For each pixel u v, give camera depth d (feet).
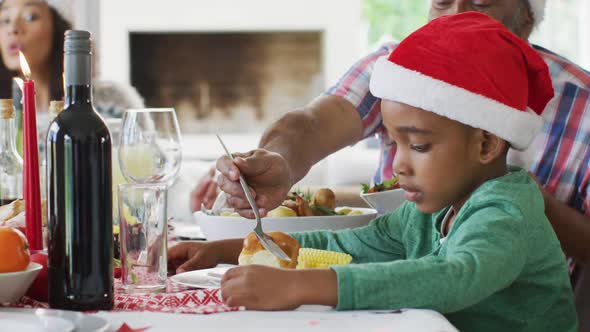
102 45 24.47
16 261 2.87
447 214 3.94
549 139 5.67
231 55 25.57
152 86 25.44
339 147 5.83
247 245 3.58
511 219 3.18
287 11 24.81
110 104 9.09
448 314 3.45
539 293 3.47
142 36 25.17
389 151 6.54
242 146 25.67
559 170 5.63
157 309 2.80
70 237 2.80
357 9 24.81
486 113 3.46
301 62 25.48
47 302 3.08
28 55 8.61
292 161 5.20
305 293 2.74
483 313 3.44
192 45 25.43
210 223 4.59
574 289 5.11
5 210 3.61
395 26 25.40
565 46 24.22
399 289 2.76
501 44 3.54
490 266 2.92
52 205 2.81
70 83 2.83
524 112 3.58
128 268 3.26
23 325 2.41
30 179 3.16
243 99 25.75
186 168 10.10
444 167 3.55
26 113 3.13
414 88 3.47
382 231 4.33
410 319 2.59
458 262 2.88
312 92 25.57
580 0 24.07
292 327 2.51
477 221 3.17
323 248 4.33
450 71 3.46
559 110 5.68
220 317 2.66
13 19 8.60
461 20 3.64
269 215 4.69
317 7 24.82
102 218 2.82
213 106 25.75
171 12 24.71
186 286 3.40
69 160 2.79
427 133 3.51
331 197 5.11
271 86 25.62
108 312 2.78
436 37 3.56
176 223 6.62
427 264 2.85
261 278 2.78
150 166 4.64
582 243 4.99
